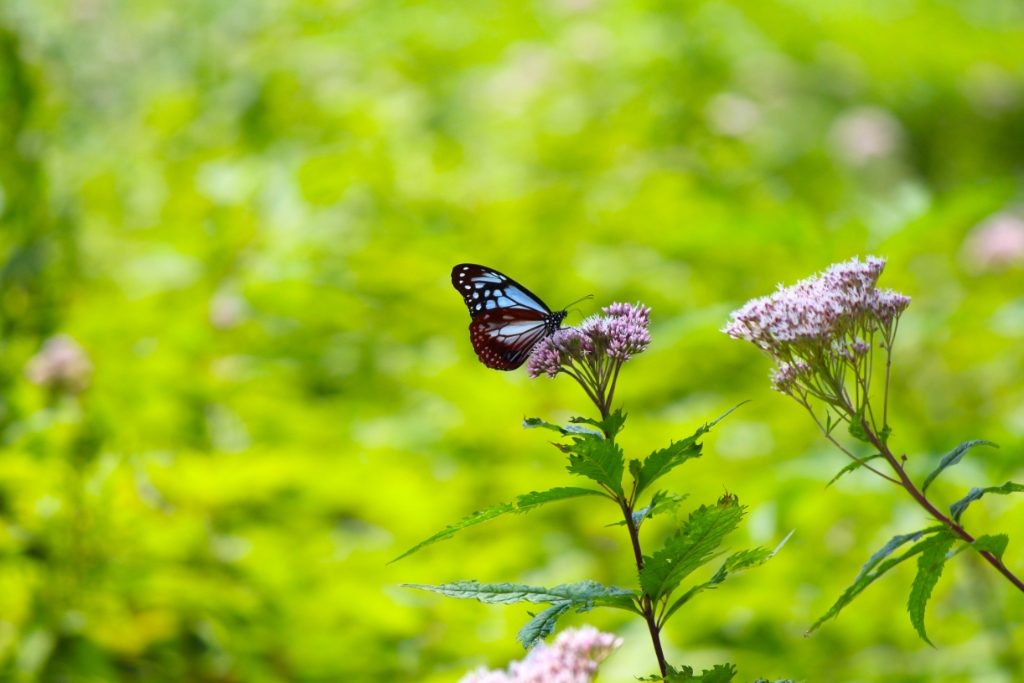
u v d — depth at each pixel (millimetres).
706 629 2258
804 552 2328
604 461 1691
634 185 3246
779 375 1740
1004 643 2229
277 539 2232
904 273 2840
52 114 3363
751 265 2973
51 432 2219
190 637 2211
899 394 2576
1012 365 2701
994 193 2316
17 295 2721
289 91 3764
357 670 2217
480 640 2240
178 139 3707
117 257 3066
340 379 2734
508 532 2369
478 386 2480
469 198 3203
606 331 1738
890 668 2240
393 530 2367
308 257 2891
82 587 2184
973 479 2293
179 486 2240
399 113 3764
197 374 2561
